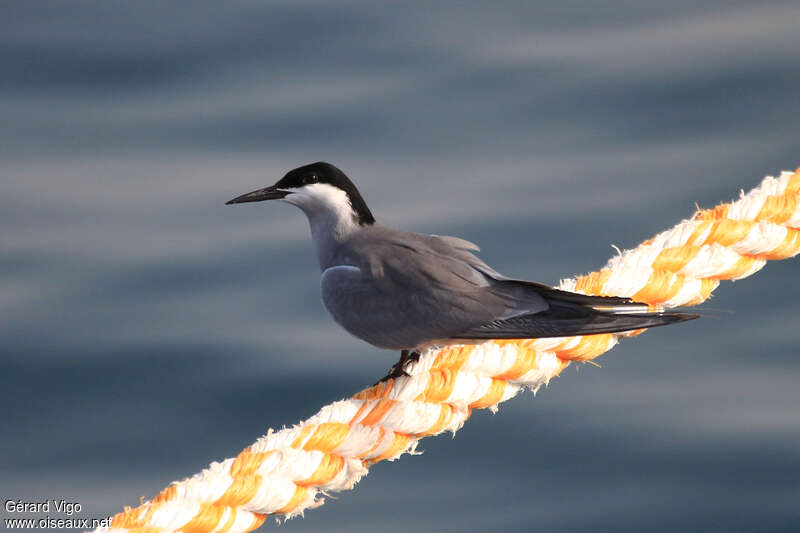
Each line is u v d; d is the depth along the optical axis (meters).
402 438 7.06
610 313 7.23
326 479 6.73
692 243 8.48
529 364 7.62
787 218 8.73
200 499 6.31
